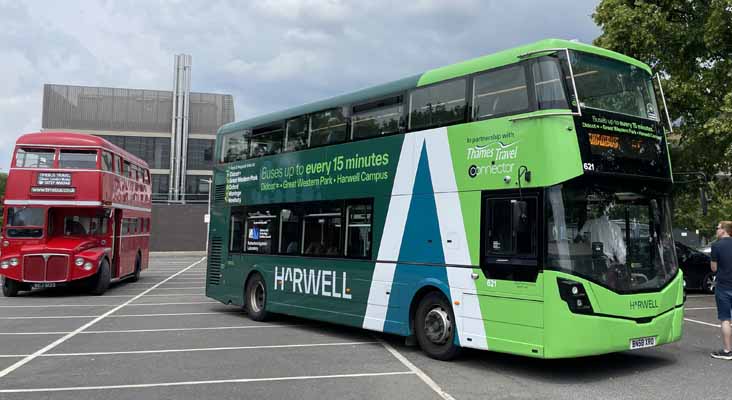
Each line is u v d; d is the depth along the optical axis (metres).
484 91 8.20
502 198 7.72
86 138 17.92
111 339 10.38
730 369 8.06
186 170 55.06
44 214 17.44
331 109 11.10
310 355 9.02
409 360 8.63
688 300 16.83
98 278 17.91
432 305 8.75
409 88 9.44
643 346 7.47
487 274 7.80
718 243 8.87
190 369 8.03
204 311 14.48
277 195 12.41
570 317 6.93
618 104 7.92
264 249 12.70
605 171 7.43
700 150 18.41
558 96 7.32
